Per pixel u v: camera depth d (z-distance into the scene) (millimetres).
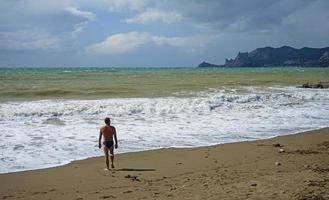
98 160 12391
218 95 30328
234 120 20781
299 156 12781
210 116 21906
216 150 13930
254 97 29734
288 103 28547
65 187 9617
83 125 18422
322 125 19766
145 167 11602
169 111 23188
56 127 17812
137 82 47250
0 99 27062
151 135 16469
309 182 9016
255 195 8094
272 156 12859
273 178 9578
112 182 10047
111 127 11609
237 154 13281
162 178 10414
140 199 8375
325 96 33156
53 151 13383
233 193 8344
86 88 36125
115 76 67188
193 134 16859
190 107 24156
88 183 9969
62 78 56875
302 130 18297
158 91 33844
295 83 49469
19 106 22969
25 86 38188
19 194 9055
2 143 14359
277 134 17250
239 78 62406
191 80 53781
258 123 20047
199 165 11828
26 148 13719
